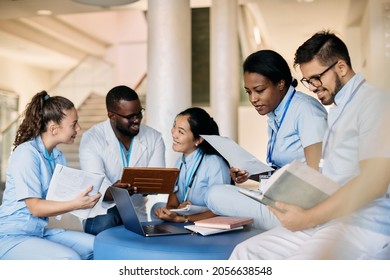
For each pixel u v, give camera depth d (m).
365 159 1.33
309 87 1.73
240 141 8.27
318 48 1.64
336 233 1.38
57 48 10.55
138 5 6.64
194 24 8.60
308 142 2.14
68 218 3.45
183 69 4.23
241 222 1.96
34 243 2.02
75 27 10.84
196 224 1.98
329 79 1.65
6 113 10.77
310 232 1.56
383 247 1.34
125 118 2.57
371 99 1.42
